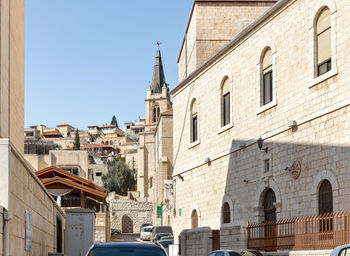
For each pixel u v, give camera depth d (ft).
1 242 37.19
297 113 72.90
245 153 87.81
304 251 59.88
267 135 80.28
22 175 46.52
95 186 145.89
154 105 479.82
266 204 82.02
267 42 81.66
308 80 70.64
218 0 118.93
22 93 95.55
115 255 33.60
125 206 254.68
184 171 114.21
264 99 83.51
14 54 83.46
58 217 83.61
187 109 113.91
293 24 74.90
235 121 91.61
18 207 44.42
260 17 82.02
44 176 142.61
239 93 90.53
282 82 77.15
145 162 338.95
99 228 135.33
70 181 137.59
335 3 65.57
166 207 169.48
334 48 65.41
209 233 86.48
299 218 68.69
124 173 363.56
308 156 69.82
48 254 67.15
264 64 83.92
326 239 57.98
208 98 103.19
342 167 62.75
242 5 119.14
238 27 118.62
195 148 108.99
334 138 64.75
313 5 70.23
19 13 91.04
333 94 65.41
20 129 92.27
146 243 35.73
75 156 217.36
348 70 62.85
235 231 75.92
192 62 122.31
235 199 90.63
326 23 68.23
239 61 90.89
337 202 62.95
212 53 117.80
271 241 67.92
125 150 542.16
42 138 605.73
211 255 57.67
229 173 93.50
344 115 63.16
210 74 102.27
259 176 82.48
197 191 107.45
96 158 469.57
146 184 336.49
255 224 72.23
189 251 92.73
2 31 70.03
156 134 222.69
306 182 69.87
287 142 75.00
